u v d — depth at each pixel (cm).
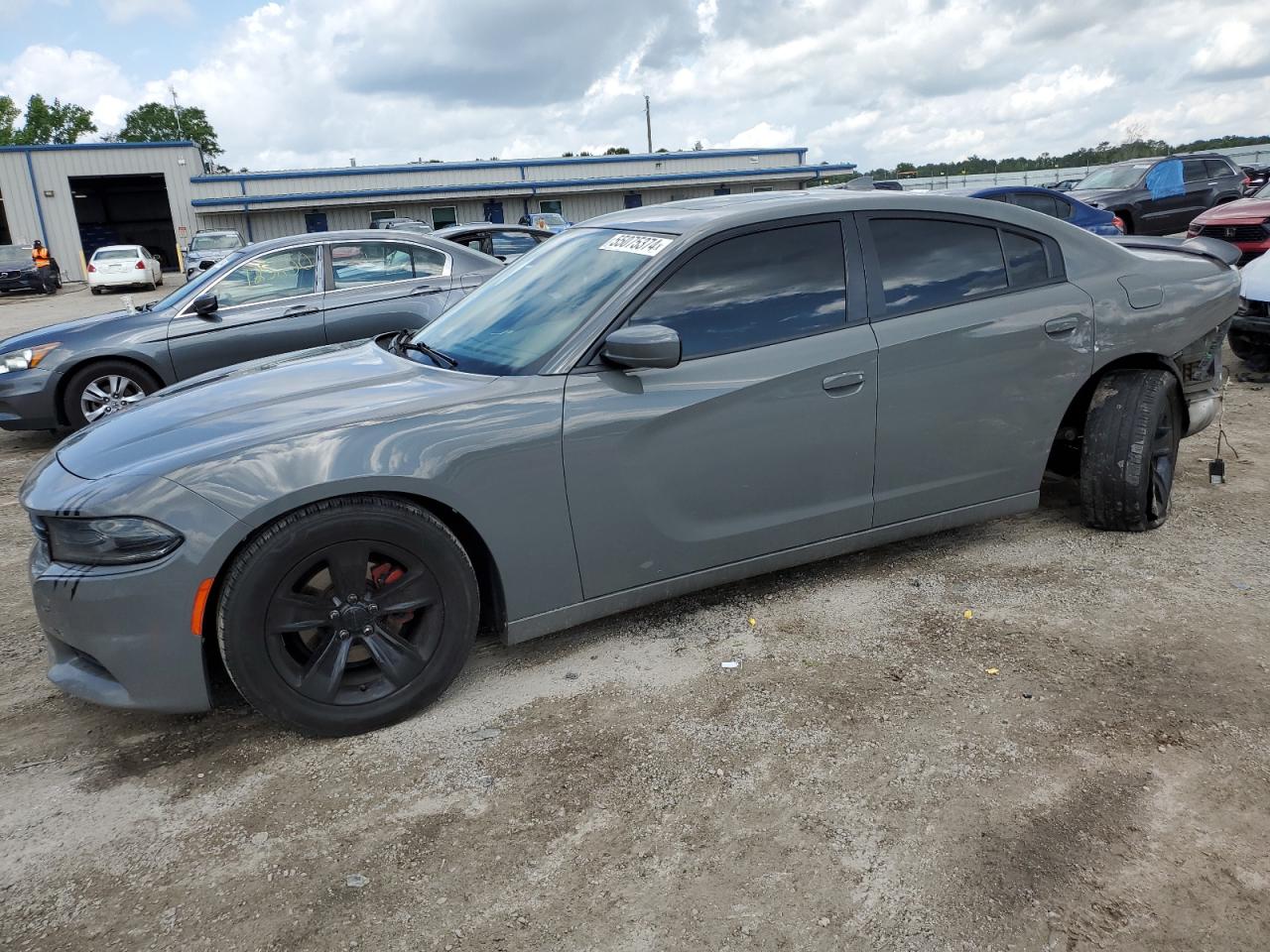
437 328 382
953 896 217
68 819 261
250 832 252
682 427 322
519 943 210
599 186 4650
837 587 389
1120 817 242
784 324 342
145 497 266
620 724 295
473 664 339
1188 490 492
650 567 330
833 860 231
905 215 370
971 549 423
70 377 700
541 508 306
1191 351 423
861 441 356
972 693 304
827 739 282
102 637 268
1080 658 323
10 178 3806
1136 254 426
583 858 236
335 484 274
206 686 278
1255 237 1134
